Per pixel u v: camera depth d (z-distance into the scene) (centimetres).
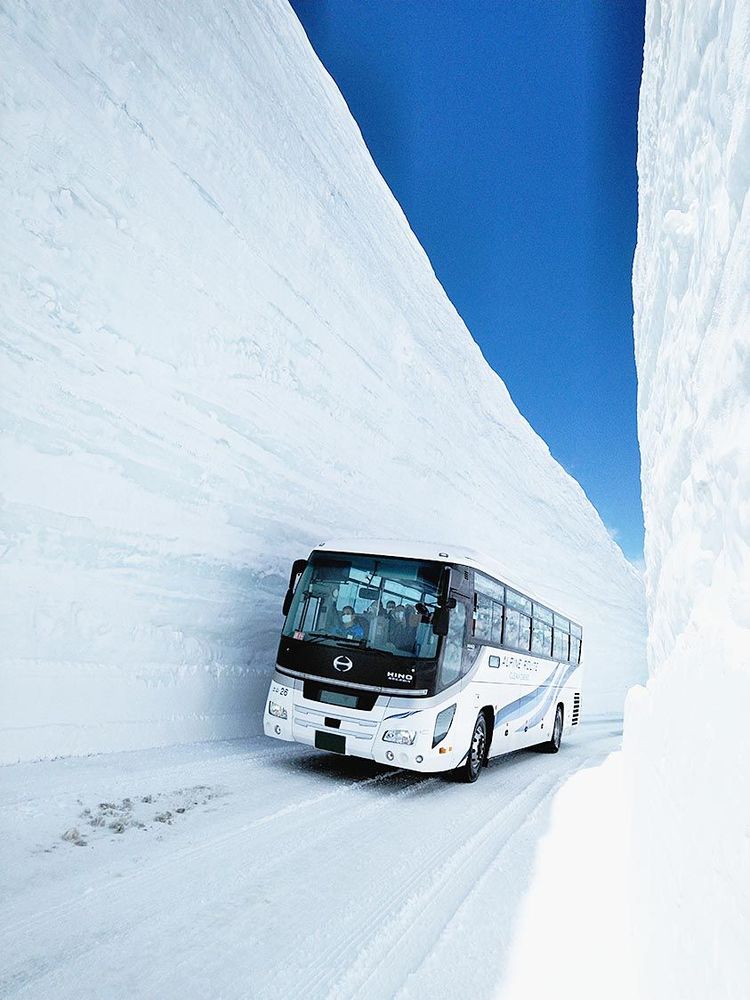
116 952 254
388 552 655
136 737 589
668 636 227
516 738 838
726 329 145
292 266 974
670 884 168
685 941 142
